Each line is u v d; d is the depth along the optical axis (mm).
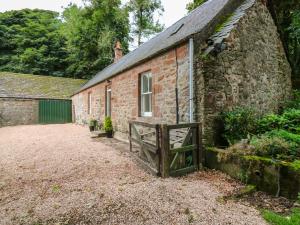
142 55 8336
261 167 3711
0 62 29938
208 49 5148
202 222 2686
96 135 10180
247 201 3334
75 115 19781
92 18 26656
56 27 32656
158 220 2740
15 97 18094
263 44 6836
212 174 4426
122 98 9211
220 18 5902
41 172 4734
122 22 26766
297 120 5734
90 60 27828
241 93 5883
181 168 4520
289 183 3367
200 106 5090
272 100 7148
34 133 11953
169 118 6035
